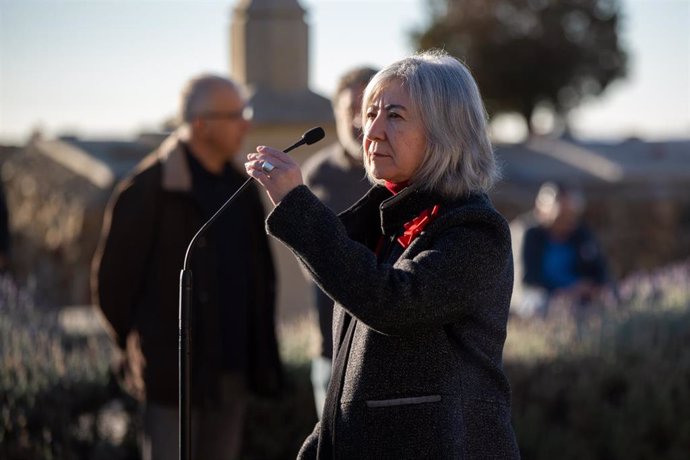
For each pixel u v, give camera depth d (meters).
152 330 5.41
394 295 3.03
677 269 8.91
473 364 3.22
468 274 3.10
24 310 6.60
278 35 8.11
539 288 9.02
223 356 5.51
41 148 19.78
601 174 22.70
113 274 5.44
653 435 7.01
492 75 44.59
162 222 5.46
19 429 5.75
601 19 45.66
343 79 5.52
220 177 5.64
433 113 3.20
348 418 3.21
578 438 6.89
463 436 3.15
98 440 6.02
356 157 5.50
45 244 18.06
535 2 44.91
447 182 3.21
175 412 5.41
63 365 5.97
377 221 3.44
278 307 8.09
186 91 5.61
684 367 7.16
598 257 9.15
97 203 17.50
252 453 6.41
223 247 5.56
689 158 24.16
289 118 7.87
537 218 9.49
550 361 6.97
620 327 7.40
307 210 3.09
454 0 44.88
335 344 3.39
